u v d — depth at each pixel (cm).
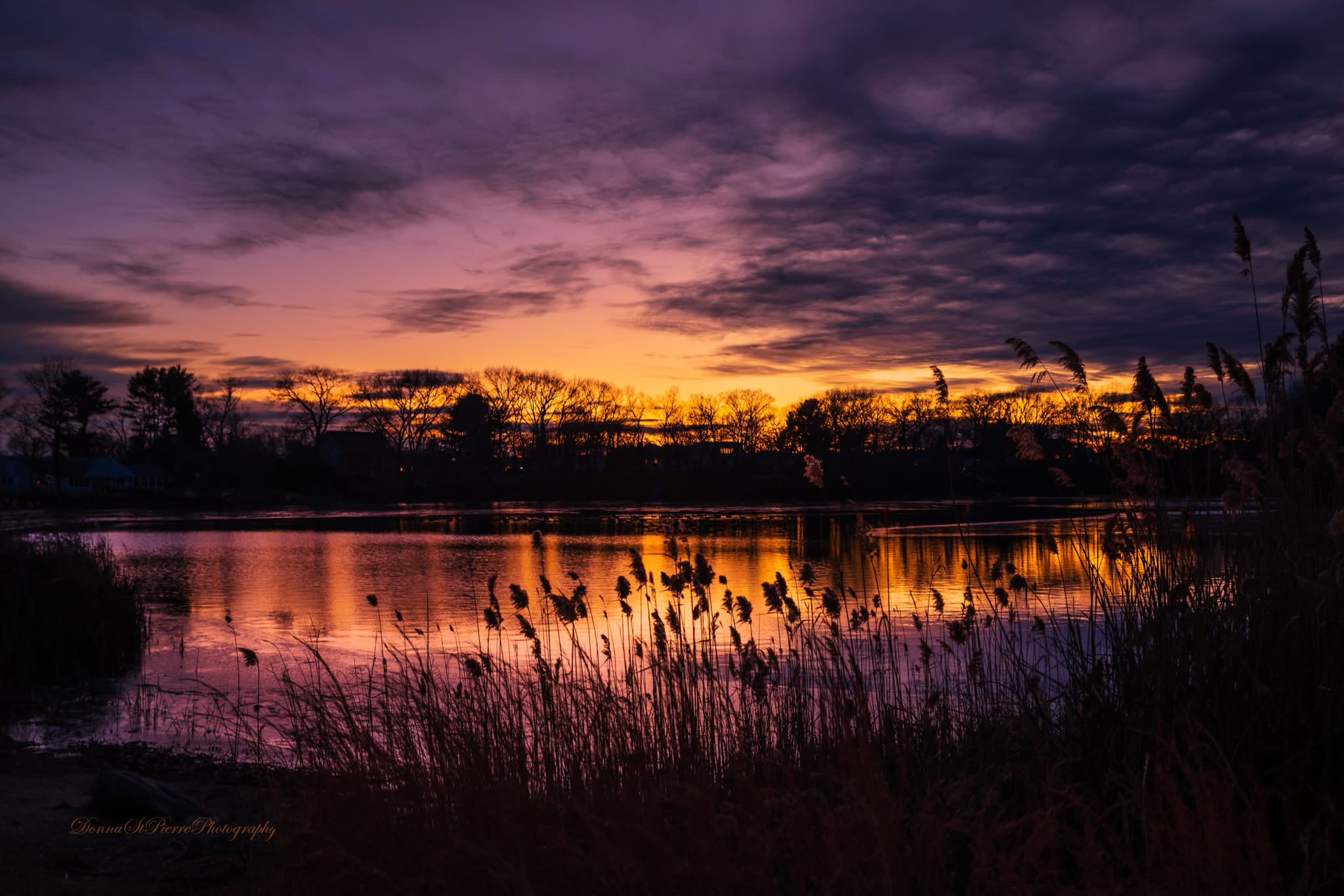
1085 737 495
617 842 418
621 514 7831
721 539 4572
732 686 702
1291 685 457
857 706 518
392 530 6025
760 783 526
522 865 405
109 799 715
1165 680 484
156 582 2906
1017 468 7019
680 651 647
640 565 669
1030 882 376
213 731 1055
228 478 9856
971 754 540
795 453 11269
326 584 2823
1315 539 495
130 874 566
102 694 1286
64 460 11094
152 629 1866
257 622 1980
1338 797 416
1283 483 517
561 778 530
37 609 1516
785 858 413
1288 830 390
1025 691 576
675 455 12838
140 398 12312
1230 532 525
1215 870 333
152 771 877
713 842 402
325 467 10594
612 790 488
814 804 437
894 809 391
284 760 870
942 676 712
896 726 560
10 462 10950
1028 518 5672
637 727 554
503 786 491
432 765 529
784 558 3359
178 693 1277
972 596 675
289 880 483
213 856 598
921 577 2333
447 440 11338
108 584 1752
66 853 607
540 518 7475
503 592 2469
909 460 9350
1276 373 566
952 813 438
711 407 12888
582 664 773
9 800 772
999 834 381
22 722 1135
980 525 5116
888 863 358
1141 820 388
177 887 535
